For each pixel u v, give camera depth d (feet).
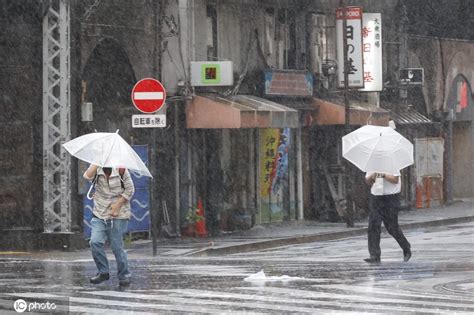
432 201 326.85
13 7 193.57
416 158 318.04
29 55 195.00
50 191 193.98
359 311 98.37
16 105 197.06
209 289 114.52
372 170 147.54
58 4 191.42
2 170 197.98
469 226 264.52
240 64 248.32
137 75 217.97
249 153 250.98
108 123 214.07
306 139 271.49
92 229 116.16
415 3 315.17
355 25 273.13
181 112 230.48
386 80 305.53
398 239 152.05
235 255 187.83
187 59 229.04
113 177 114.01
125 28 214.07
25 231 195.72
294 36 267.18
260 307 100.58
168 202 225.76
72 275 129.70
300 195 268.62
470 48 349.20
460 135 353.10
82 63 202.59
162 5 222.89
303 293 111.65
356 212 282.36
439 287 118.52
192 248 197.98
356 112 269.03
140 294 109.60
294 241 223.30
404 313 97.19
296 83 259.80
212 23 240.12
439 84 333.01
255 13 253.03
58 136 193.06
